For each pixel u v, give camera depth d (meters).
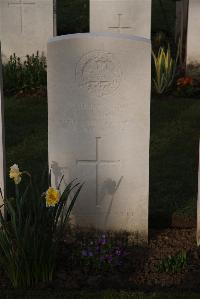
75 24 7.17
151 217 3.00
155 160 3.75
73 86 2.69
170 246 2.78
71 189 2.65
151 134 4.17
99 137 2.73
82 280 2.52
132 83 2.68
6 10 5.30
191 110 4.66
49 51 2.66
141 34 5.11
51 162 2.78
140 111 2.71
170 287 2.47
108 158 2.76
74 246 2.76
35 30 5.35
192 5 5.20
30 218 2.44
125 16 5.07
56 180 2.80
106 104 2.70
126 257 2.69
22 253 2.43
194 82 5.18
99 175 2.78
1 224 2.55
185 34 5.84
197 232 2.77
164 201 3.18
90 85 2.68
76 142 2.75
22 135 4.13
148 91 2.69
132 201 2.80
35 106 4.72
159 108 4.69
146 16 5.06
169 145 3.99
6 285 2.48
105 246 2.65
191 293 2.37
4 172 2.77
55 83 2.69
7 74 5.09
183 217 3.00
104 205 2.81
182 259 2.61
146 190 2.79
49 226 2.47
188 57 5.34
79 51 2.65
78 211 2.82
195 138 4.11
